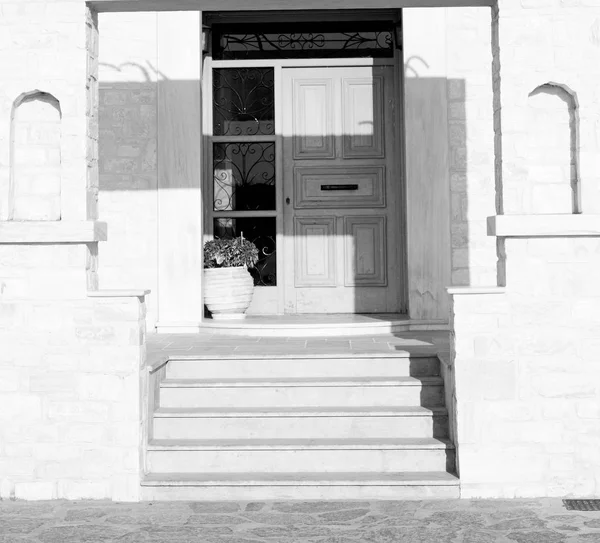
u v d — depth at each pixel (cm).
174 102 794
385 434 553
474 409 512
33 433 520
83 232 517
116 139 798
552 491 510
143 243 798
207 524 462
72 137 523
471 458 511
